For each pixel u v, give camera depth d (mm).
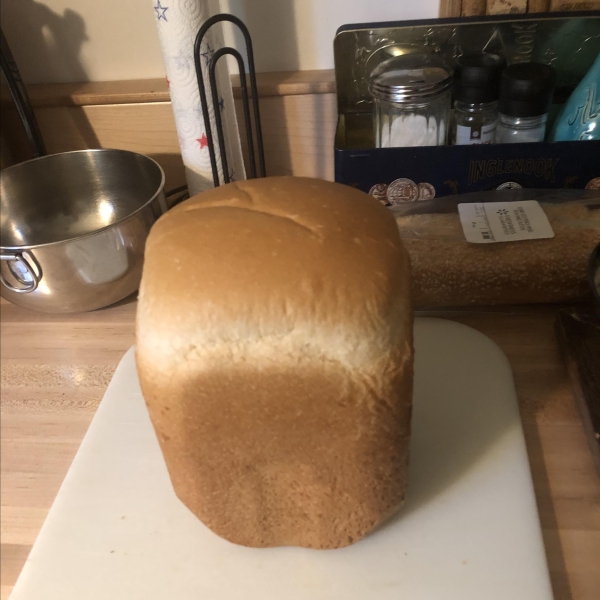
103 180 854
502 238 646
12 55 813
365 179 708
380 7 760
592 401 549
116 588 472
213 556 490
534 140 687
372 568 470
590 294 658
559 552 473
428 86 654
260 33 794
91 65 853
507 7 709
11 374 688
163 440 455
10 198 822
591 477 521
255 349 394
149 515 522
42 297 709
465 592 446
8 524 547
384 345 390
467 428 558
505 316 694
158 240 430
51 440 614
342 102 786
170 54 698
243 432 429
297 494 462
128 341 723
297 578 469
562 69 717
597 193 679
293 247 400
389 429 424
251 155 772
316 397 407
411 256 661
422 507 503
